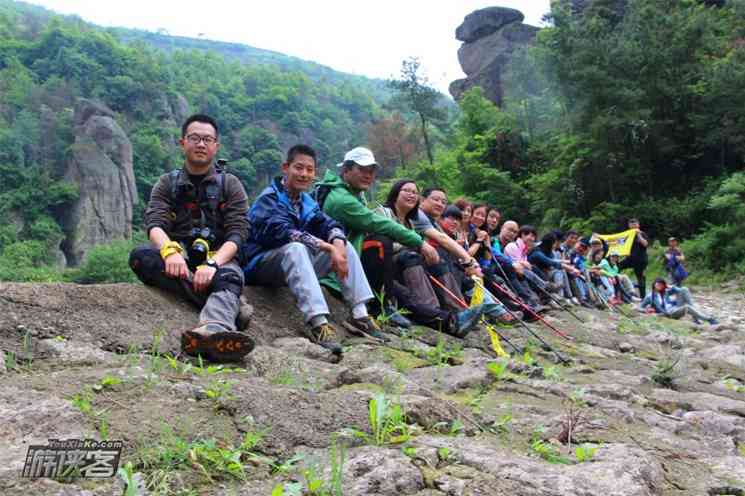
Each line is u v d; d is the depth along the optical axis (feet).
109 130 302.25
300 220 16.34
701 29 105.60
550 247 36.29
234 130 415.44
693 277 80.74
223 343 10.74
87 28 395.55
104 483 6.31
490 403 11.37
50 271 239.91
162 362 10.46
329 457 7.49
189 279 13.28
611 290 43.47
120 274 231.91
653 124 102.58
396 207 20.72
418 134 201.16
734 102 97.55
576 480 7.41
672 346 26.25
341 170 19.24
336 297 17.93
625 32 109.70
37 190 281.95
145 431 7.37
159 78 381.40
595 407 11.78
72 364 9.98
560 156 111.65
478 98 149.89
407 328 18.02
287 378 10.58
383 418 8.54
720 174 101.09
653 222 99.30
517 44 183.21
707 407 13.61
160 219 13.62
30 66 370.12
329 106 479.00
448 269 21.76
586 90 105.29
